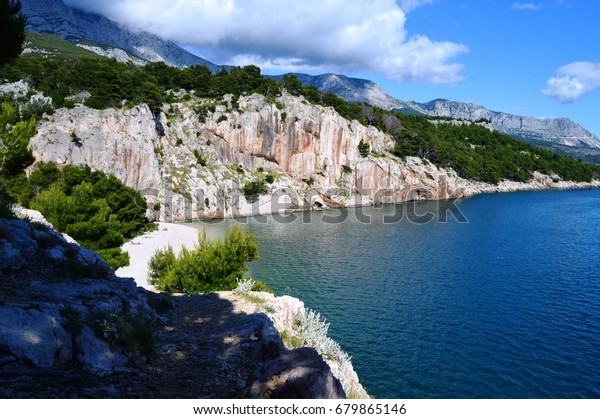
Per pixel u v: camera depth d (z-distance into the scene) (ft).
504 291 154.30
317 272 179.73
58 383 27.02
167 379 32.35
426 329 119.44
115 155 290.56
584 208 412.36
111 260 105.09
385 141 519.60
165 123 358.43
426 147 529.45
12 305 31.30
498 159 653.30
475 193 571.69
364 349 106.93
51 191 112.47
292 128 428.56
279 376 30.30
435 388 89.66
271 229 296.92
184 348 39.45
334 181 450.30
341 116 468.34
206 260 83.92
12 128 96.94
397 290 154.92
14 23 55.36
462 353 104.99
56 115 279.08
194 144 375.25
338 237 264.52
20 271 42.75
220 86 421.18
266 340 43.21
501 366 98.84
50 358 28.89
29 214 75.15
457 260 202.69
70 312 34.14
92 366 30.04
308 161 437.99
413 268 187.21
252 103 416.05
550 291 154.20
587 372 96.17
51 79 343.05
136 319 37.40
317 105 451.53
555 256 210.38
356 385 63.26
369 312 132.36
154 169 318.45
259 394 29.48
